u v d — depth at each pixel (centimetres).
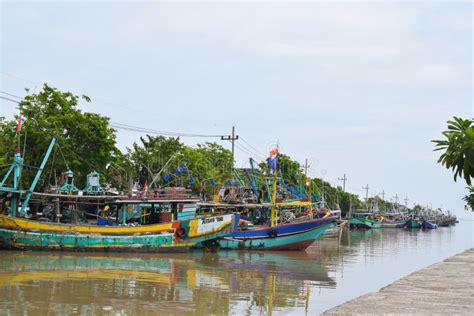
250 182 5203
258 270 3275
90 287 2364
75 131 4606
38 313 1831
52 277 2581
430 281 1439
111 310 1933
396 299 1136
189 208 4209
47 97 4597
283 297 2375
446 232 13062
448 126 1105
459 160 1077
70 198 3834
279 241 4584
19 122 3662
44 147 4378
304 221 4619
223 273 3061
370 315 962
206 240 4169
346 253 4950
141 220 4272
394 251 5456
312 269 3481
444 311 1004
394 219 14812
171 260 3562
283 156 7681
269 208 4975
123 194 4291
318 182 10669
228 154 7550
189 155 6512
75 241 3628
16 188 3547
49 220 3950
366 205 15375
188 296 2278
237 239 4431
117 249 3741
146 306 2033
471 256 2327
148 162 6219
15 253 3453
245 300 2258
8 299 2033
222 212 4844
